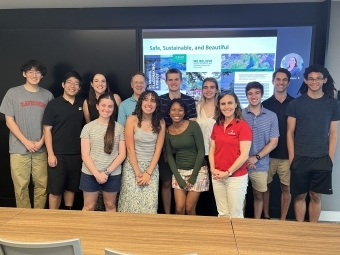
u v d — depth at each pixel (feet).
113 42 10.42
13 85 10.79
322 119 8.28
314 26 9.80
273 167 9.71
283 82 9.27
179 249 4.64
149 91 8.33
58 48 10.56
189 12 10.18
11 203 11.53
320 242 4.84
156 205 8.62
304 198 9.16
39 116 9.42
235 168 7.82
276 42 10.07
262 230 5.25
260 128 8.83
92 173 8.32
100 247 4.69
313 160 8.48
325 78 8.16
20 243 3.80
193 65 10.43
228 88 10.46
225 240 4.91
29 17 10.59
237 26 10.09
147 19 10.32
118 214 5.87
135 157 8.50
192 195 8.70
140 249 4.63
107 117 8.36
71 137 9.29
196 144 8.58
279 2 9.82
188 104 9.57
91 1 9.75
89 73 10.61
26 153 9.45
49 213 5.90
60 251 3.92
